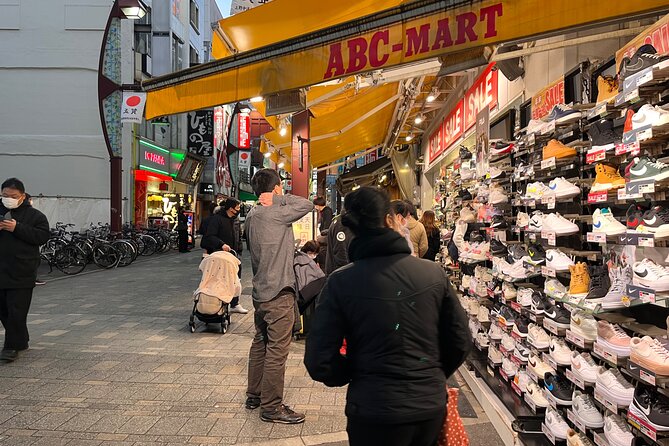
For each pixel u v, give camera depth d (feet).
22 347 18.84
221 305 22.81
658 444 7.80
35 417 13.46
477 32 10.55
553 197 11.66
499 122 20.72
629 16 8.91
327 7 14.70
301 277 15.88
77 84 64.03
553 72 14.69
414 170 53.47
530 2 9.96
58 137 63.77
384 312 6.72
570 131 11.69
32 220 18.99
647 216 8.23
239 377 16.88
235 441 12.21
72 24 63.82
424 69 17.99
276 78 14.62
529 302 12.95
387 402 6.51
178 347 20.54
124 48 69.92
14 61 63.57
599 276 10.03
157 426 13.00
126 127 71.10
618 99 9.27
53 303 30.42
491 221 16.51
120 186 44.80
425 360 6.77
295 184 25.07
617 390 8.86
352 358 7.00
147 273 45.96
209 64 16.25
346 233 18.83
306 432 12.73
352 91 25.22
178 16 90.12
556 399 10.85
